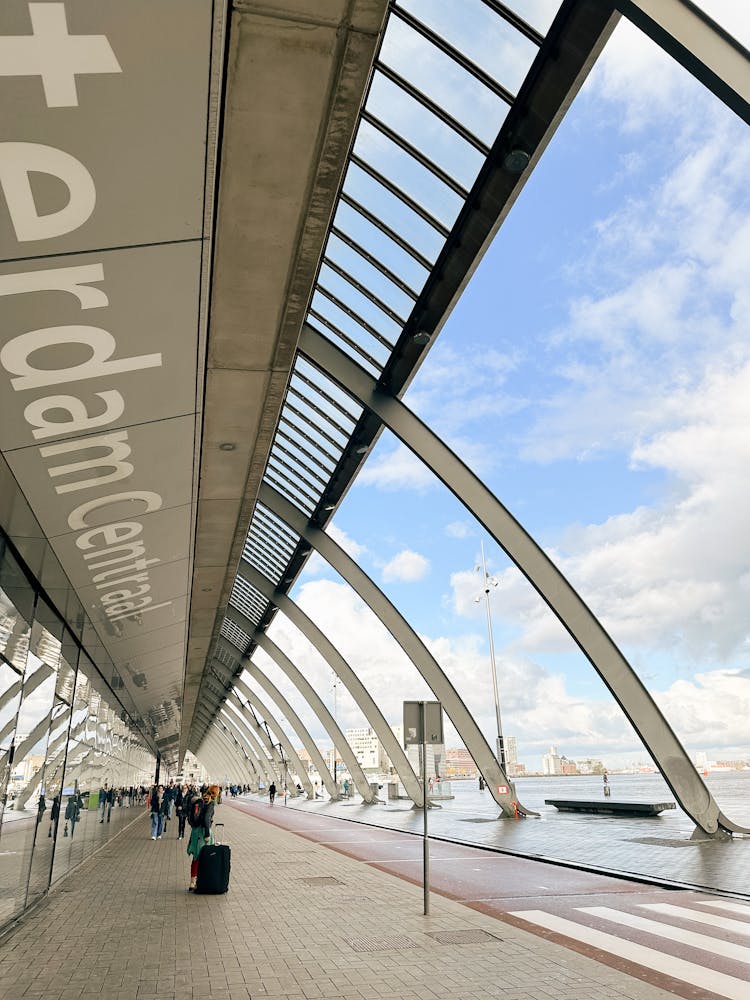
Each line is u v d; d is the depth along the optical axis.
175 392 6.08
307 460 19.64
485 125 9.66
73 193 3.82
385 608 21.45
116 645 14.69
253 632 34.22
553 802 31.25
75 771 12.73
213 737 85.75
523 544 14.87
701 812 14.70
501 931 7.42
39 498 7.00
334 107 4.55
